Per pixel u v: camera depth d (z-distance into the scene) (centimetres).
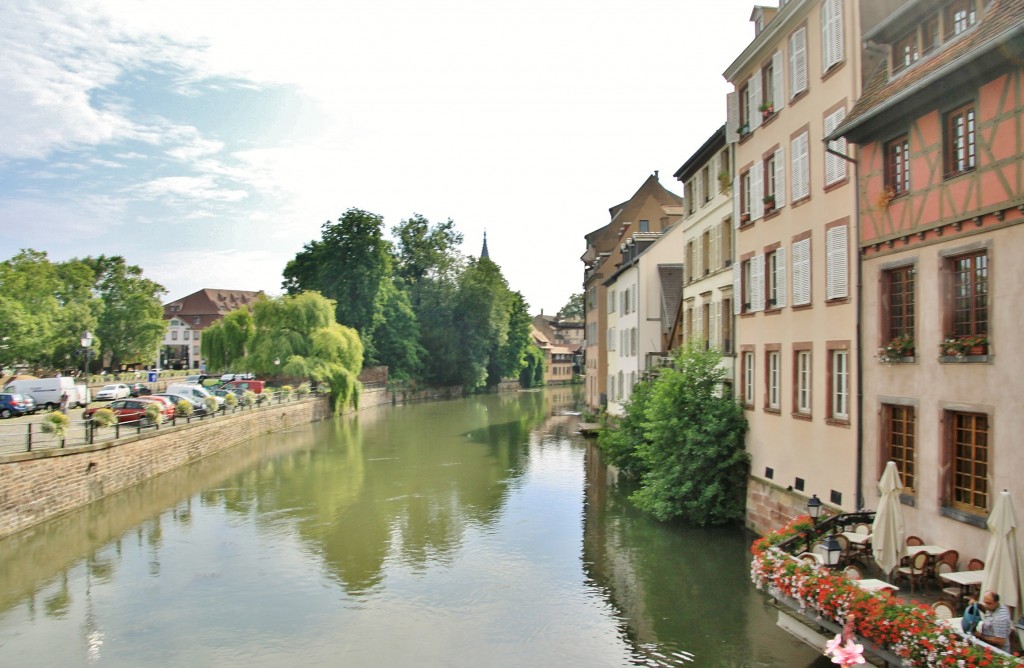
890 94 1266
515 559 1784
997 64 1035
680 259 3488
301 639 1324
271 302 5400
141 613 1441
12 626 1373
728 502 2022
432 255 7869
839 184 1492
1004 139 1041
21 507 1842
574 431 4438
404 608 1473
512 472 2961
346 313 6538
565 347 13138
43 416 3344
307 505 2362
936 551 1138
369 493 2548
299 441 3925
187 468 2962
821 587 1017
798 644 1270
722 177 2234
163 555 1814
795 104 1692
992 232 1073
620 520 2147
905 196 1266
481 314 7938
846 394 1468
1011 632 891
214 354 6094
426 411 5966
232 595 1544
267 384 5506
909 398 1256
